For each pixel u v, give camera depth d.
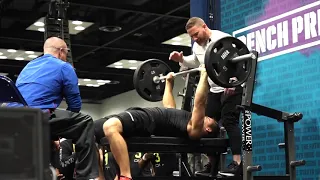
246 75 3.37
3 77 2.94
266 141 4.62
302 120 4.19
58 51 3.61
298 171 4.23
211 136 3.89
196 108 3.64
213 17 5.20
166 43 9.88
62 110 3.34
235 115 3.91
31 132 1.02
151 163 5.27
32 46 10.18
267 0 4.60
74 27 9.12
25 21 8.63
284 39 4.39
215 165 3.93
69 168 3.61
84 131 3.31
